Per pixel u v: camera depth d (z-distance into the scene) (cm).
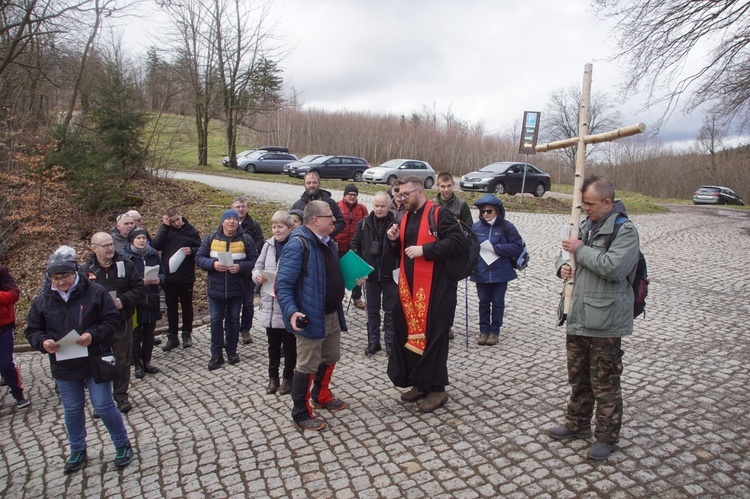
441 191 654
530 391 504
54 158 1226
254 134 4894
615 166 5484
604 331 366
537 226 1539
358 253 627
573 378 402
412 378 468
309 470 399
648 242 1325
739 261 1080
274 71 2722
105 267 534
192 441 461
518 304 804
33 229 1129
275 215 567
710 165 5228
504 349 621
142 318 613
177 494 385
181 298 712
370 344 630
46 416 555
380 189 2264
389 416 473
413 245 461
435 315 460
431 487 366
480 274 625
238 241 638
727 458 378
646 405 462
